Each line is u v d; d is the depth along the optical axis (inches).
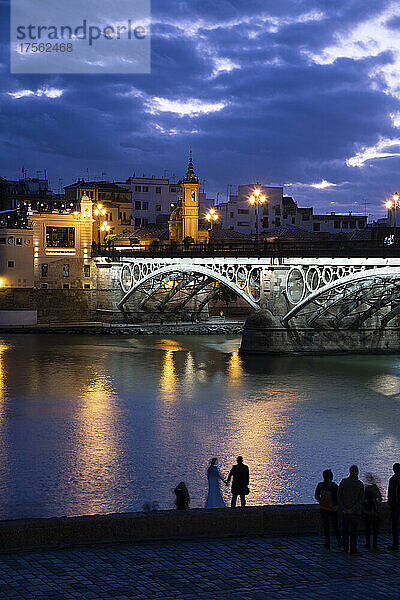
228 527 685.3
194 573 573.6
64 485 1177.4
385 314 2957.7
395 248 2468.0
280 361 2701.8
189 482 1198.3
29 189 5723.4
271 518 695.7
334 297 2795.3
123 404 1884.8
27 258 3966.5
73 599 511.8
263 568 591.2
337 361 2689.5
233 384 2203.5
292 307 2847.0
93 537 647.8
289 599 523.2
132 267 3759.8
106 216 5605.3
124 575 564.1
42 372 2418.8
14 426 1608.0
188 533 674.2
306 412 1795.0
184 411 1798.7
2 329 3700.8
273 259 2822.3
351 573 585.3
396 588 551.5
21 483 1186.0
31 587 532.4
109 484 1185.4
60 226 4042.8
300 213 5876.0
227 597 524.7
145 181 6053.2
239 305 4810.5
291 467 1293.1
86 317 4089.6
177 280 3769.7
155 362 2701.8
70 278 4067.4
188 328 3927.2
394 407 1860.2
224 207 5733.3
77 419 1689.2
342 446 1455.5
